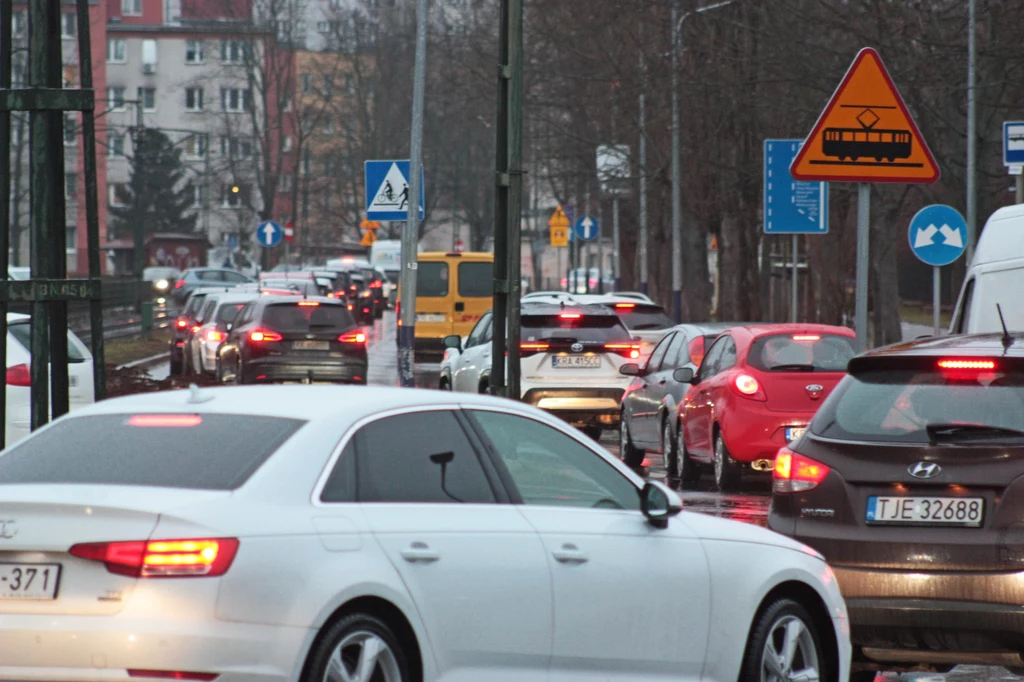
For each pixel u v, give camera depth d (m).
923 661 27.02
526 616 22.00
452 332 128.50
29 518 19.53
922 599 26.52
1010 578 26.16
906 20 96.81
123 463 20.77
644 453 73.56
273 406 21.56
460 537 21.45
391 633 20.48
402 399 22.17
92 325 33.56
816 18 100.25
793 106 107.44
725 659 24.47
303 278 172.38
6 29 33.22
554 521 22.83
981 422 27.16
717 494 58.62
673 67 125.00
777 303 178.88
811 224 89.00
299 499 20.08
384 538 20.55
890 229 110.06
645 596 23.45
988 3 95.88
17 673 19.12
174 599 18.80
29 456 21.58
